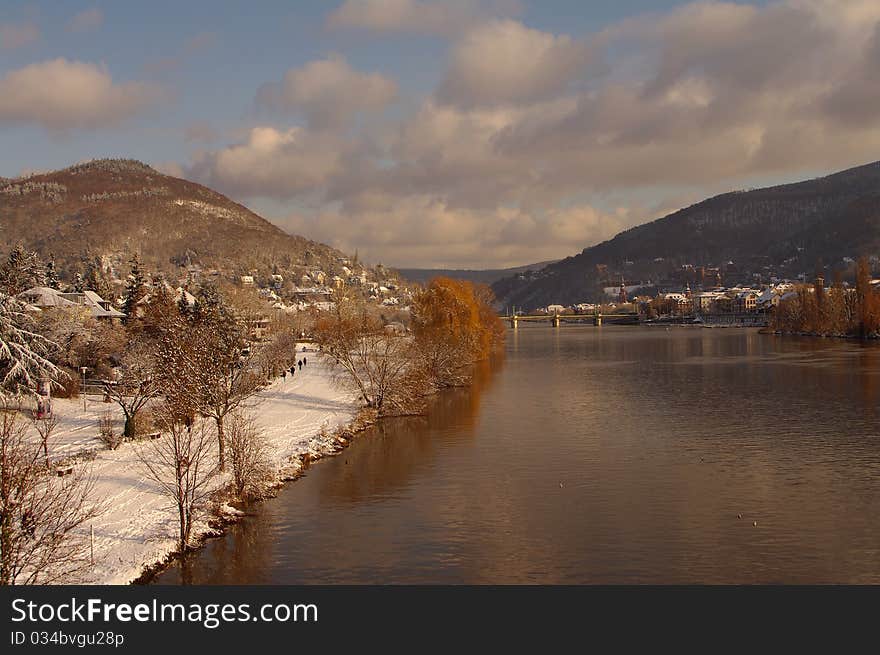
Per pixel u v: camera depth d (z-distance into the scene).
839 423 82.44
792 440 74.06
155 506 48.31
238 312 157.38
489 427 83.62
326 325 129.88
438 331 120.88
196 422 73.12
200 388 59.25
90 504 47.12
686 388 114.94
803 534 47.25
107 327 105.81
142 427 67.88
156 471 55.53
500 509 52.91
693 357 173.25
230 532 48.09
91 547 38.66
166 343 73.06
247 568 42.38
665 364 157.12
